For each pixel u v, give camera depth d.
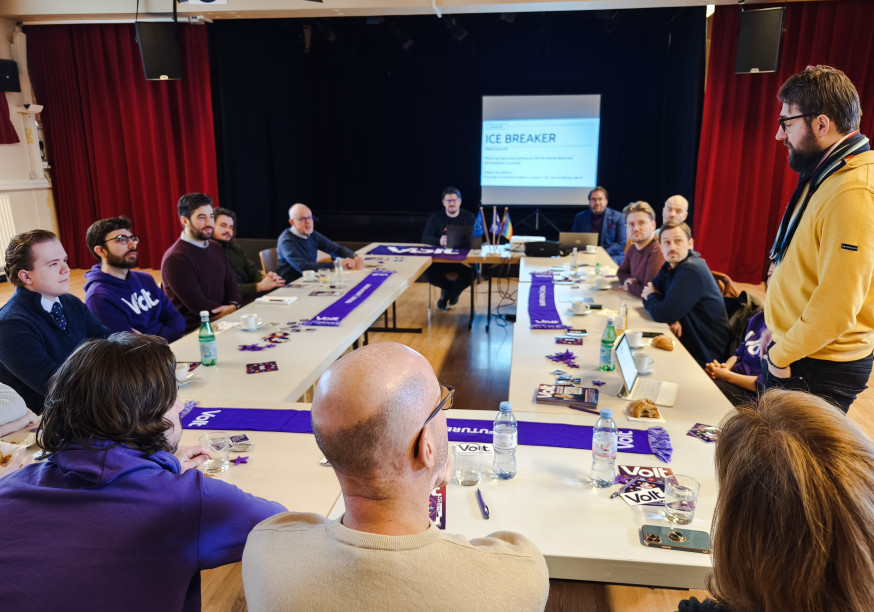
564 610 2.08
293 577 0.75
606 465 1.56
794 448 0.60
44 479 1.04
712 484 1.55
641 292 3.69
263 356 2.55
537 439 1.80
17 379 2.24
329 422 0.75
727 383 2.74
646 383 2.24
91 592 0.98
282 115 7.88
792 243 1.97
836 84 1.77
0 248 7.05
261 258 5.01
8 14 6.21
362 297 3.66
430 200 8.06
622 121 7.35
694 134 6.66
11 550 0.96
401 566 0.71
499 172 7.67
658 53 7.05
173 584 1.04
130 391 1.05
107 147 7.63
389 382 0.76
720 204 6.64
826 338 1.80
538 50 7.31
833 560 0.57
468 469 1.60
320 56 7.69
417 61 7.58
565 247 5.43
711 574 0.71
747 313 3.16
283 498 1.49
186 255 3.65
